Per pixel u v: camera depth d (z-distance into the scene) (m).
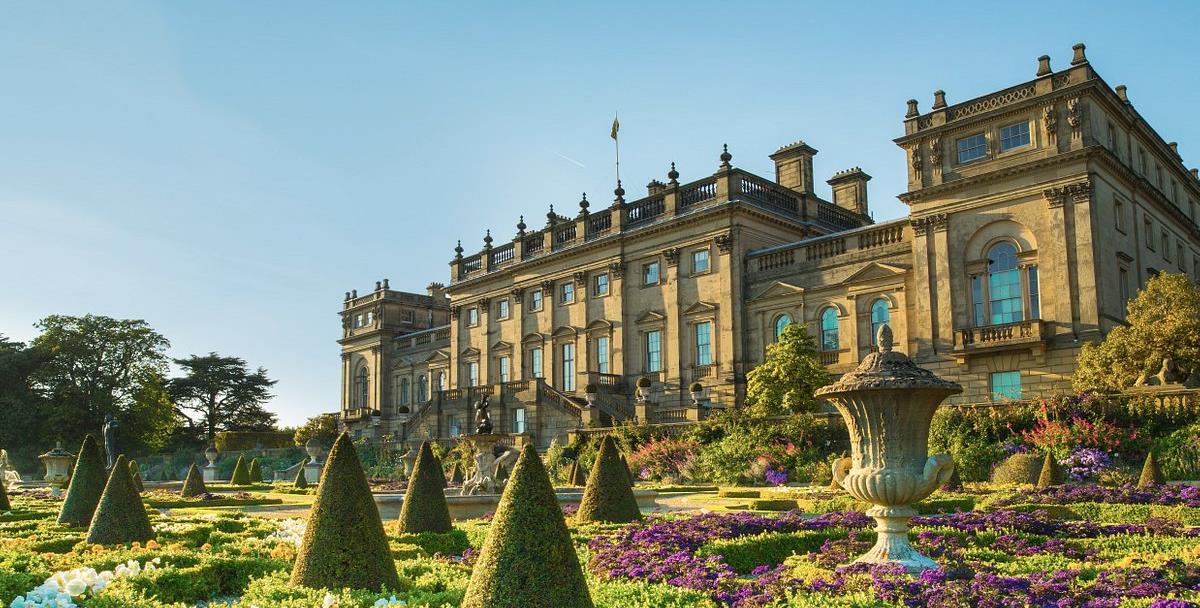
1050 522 17.36
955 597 10.70
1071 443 30.52
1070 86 40.78
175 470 84.38
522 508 8.88
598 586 11.35
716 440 40.75
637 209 60.81
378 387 85.81
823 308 50.66
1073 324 40.12
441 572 12.73
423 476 19.03
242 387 106.50
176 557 14.05
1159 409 30.52
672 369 56.69
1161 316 35.69
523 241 68.31
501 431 61.50
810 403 43.09
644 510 26.92
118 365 86.00
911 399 12.87
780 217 56.31
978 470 31.73
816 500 25.88
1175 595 10.80
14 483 54.59
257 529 20.05
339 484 11.60
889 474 12.84
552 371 64.56
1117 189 42.94
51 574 12.94
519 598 8.62
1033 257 41.69
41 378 82.38
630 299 60.12
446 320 91.38
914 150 46.03
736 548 15.25
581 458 45.97
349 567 11.35
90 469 22.97
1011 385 41.84
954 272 44.25
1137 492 22.27
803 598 10.87
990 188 43.34
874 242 48.88
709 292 55.41
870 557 13.22
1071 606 10.47
